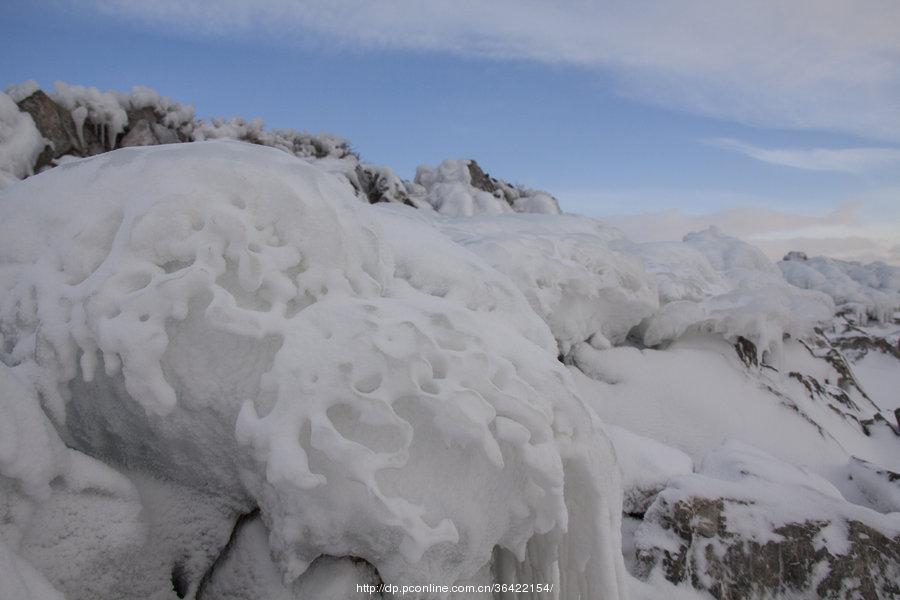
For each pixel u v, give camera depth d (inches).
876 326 652.1
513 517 95.6
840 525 142.4
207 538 96.3
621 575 107.6
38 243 100.1
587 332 251.8
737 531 140.4
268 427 82.4
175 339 89.5
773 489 153.6
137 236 92.0
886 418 330.6
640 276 259.1
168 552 94.0
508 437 89.5
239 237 94.1
